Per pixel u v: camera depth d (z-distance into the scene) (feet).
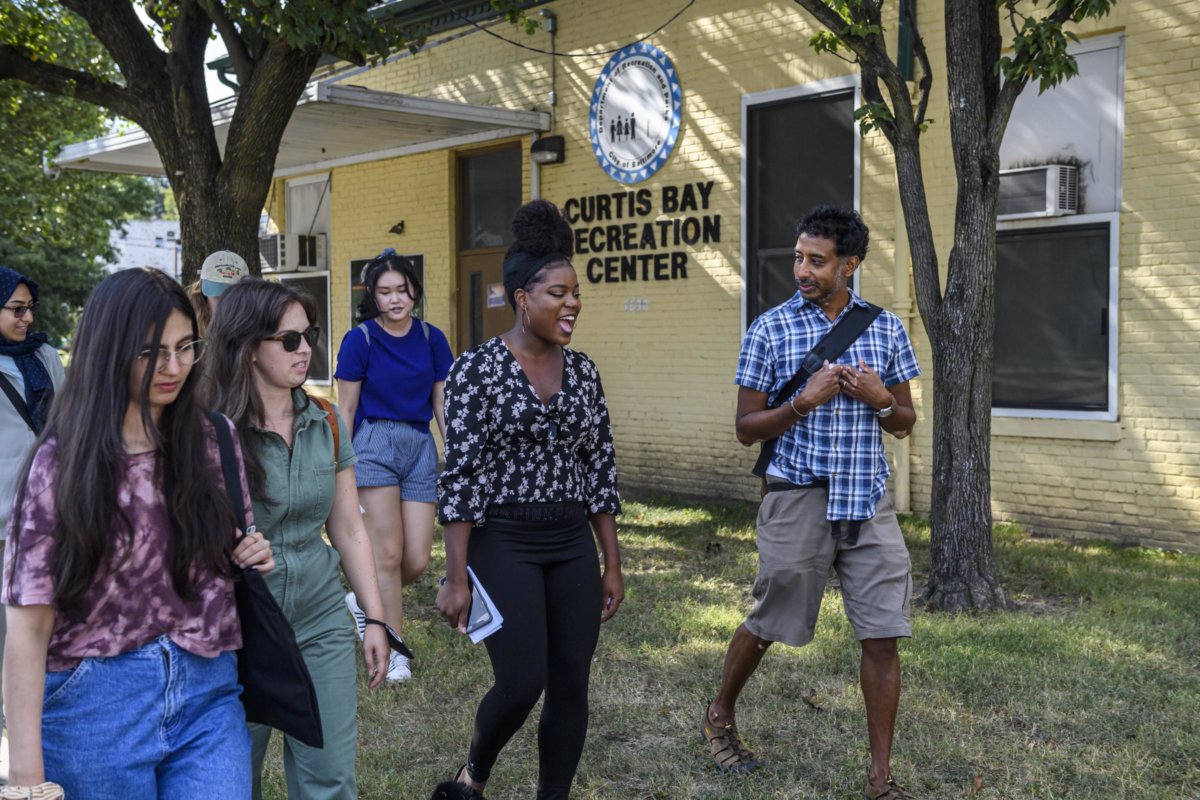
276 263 50.72
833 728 14.93
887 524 12.73
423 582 23.88
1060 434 28.55
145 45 30.37
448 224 44.52
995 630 19.26
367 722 15.47
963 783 13.25
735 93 34.63
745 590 22.98
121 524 7.31
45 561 7.09
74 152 47.55
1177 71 26.25
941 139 30.17
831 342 12.78
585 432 11.49
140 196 103.55
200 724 7.83
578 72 39.11
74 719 7.38
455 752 14.44
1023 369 29.55
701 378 36.06
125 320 7.32
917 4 30.25
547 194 40.47
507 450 11.15
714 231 35.40
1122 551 26.48
